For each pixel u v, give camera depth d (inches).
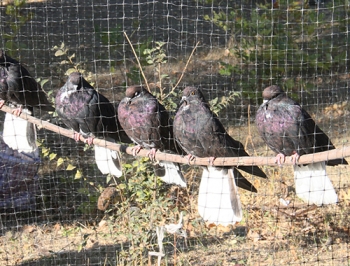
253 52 395.9
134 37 419.8
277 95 226.4
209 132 224.7
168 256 269.6
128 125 235.6
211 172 230.7
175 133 229.8
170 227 239.6
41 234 296.0
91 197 300.4
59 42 421.7
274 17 396.2
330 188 226.8
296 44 402.3
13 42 379.2
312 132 226.2
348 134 376.2
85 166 329.4
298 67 401.1
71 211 310.3
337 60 391.2
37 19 430.0
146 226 259.1
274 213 297.4
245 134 369.7
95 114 242.5
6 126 259.3
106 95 400.5
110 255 271.7
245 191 313.7
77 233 290.4
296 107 225.0
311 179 228.1
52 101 289.0
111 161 247.8
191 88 227.6
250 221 295.7
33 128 258.8
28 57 375.6
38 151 311.9
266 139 230.1
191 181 301.7
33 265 269.7
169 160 226.8
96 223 300.4
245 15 438.6
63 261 271.9
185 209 284.5
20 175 308.0
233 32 416.5
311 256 267.3
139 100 234.5
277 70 398.0
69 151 341.4
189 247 276.4
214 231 291.3
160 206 254.2
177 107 269.3
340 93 406.6
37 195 312.3
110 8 503.8
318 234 284.8
